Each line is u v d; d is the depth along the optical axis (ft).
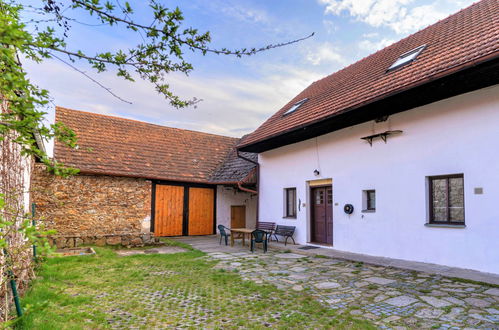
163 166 46.65
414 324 13.08
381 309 14.89
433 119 24.34
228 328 13.01
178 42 7.80
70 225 36.99
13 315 12.37
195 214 47.75
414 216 25.09
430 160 24.29
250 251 32.60
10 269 10.94
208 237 45.83
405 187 25.89
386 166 27.43
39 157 6.51
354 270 23.04
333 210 32.24
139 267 24.44
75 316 13.87
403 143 26.27
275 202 40.45
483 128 21.36
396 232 26.27
